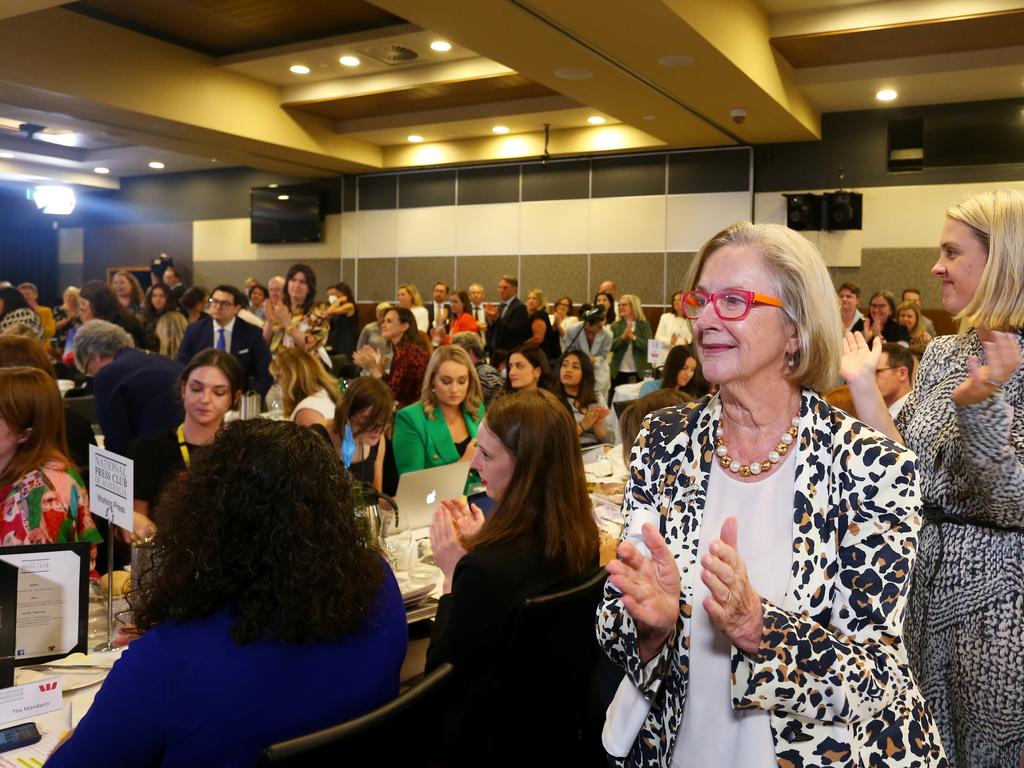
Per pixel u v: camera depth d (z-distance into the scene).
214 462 1.20
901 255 9.12
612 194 10.78
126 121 8.41
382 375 5.88
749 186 9.90
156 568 1.18
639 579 1.04
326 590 1.18
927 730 1.09
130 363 4.28
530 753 1.88
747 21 6.69
